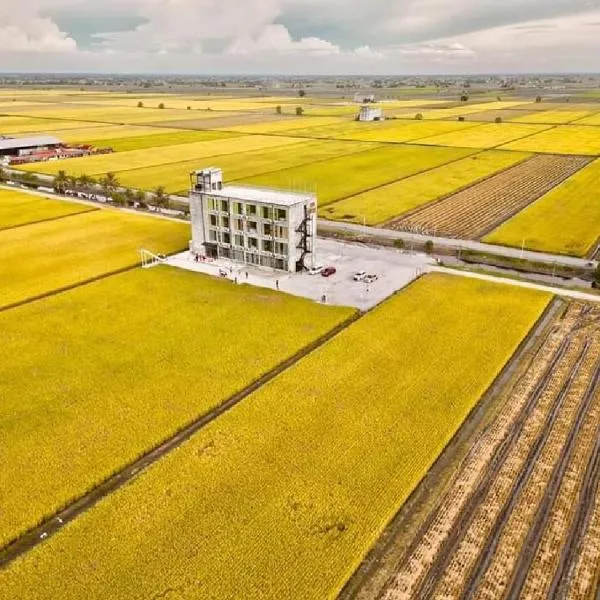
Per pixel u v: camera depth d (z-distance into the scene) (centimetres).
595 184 14338
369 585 3594
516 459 4728
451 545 3894
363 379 5784
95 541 3869
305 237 8625
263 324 6988
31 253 9538
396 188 14312
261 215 8575
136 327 6925
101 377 5844
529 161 17600
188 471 4516
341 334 6712
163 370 5969
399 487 4344
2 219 11512
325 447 4788
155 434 4953
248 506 4159
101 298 7775
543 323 7100
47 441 4859
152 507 4153
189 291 8012
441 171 16288
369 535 3912
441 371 5928
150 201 12962
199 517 4062
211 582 3566
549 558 3784
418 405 5356
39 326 6956
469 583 3612
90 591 3509
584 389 5703
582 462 4688
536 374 5978
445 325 6925
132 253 9562
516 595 3538
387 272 8719
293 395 5516
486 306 7462
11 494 4275
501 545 3888
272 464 4594
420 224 11488
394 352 6300
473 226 11344
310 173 15875
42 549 3806
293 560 3722
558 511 4175
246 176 15350
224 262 9150
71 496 4266
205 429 5028
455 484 4450
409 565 3738
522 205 12700
